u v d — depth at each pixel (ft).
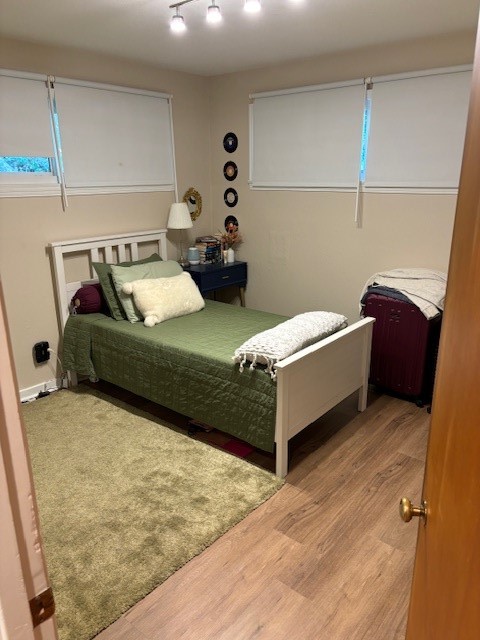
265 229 14.73
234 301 16.14
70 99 11.41
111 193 12.75
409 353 10.84
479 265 2.14
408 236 11.96
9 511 1.77
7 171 10.79
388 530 7.22
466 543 2.12
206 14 8.77
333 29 9.92
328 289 13.79
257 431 8.43
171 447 9.42
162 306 11.30
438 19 9.32
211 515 7.52
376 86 11.63
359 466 8.78
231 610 5.93
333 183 12.89
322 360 8.89
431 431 3.26
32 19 8.98
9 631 1.86
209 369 8.98
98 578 6.36
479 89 2.45
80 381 12.65
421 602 3.10
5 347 1.67
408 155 11.54
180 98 14.11
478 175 2.36
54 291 11.88
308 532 7.19
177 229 14.79
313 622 5.76
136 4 8.25
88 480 8.39
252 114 14.07
